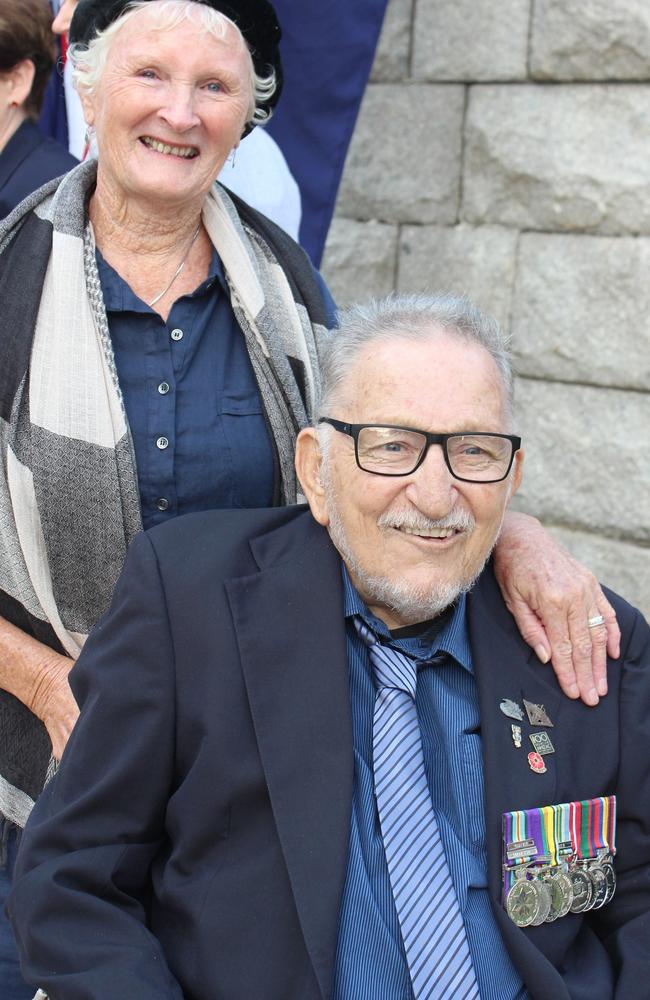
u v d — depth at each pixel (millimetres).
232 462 1947
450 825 1646
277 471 1988
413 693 1682
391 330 1640
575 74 3299
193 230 1978
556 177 3367
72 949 1544
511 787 1655
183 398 1938
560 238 3395
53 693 1880
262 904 1573
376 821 1614
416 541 1614
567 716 1725
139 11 1810
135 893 1671
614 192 3268
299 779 1596
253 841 1608
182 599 1669
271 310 2049
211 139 1876
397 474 1597
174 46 1803
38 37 2371
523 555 1816
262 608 1682
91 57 1867
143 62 1804
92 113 1916
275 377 1990
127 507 1880
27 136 2428
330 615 1687
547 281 3424
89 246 1921
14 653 1918
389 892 1577
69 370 1860
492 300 3547
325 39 2924
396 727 1653
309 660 1662
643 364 3273
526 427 3516
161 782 1640
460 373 1609
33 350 1877
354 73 2943
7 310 1895
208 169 1896
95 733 1638
